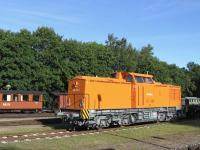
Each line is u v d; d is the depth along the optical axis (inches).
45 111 2021.4
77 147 674.8
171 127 1079.0
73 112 998.4
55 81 2169.0
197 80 3870.6
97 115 1015.6
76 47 2279.8
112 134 882.8
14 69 2058.3
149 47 3673.7
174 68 3383.4
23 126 1078.4
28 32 2222.0
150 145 727.1
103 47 2479.1
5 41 2050.9
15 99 1819.6
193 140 808.3
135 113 1162.0
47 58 2223.2
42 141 733.3
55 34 2370.8
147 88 1215.6
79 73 2256.4
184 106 1519.4
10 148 642.8
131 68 2940.5
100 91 1031.0
